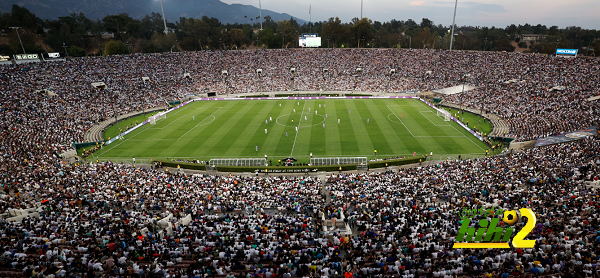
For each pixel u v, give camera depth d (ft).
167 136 254.06
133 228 102.37
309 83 431.84
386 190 132.36
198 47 654.12
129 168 178.19
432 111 313.32
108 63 401.90
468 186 134.72
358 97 383.04
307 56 490.49
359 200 124.88
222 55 484.33
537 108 261.44
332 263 76.48
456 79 383.24
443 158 200.54
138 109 334.03
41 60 396.37
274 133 254.06
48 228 100.99
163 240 93.86
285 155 209.26
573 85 282.77
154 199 129.80
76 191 136.36
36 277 70.90
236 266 76.69
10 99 273.54
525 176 139.85
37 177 150.51
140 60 430.20
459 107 321.52
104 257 82.99
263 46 655.35
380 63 457.68
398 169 183.93
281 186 143.23
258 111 326.03
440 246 83.76
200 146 230.27
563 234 85.10
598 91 257.75
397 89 401.08
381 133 248.73
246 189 139.95
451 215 108.17
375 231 99.14
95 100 321.93
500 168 155.02
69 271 75.61
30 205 124.57
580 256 73.51
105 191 138.10
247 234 97.19
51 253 82.53
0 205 121.80
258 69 457.68
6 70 321.93
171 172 188.03
